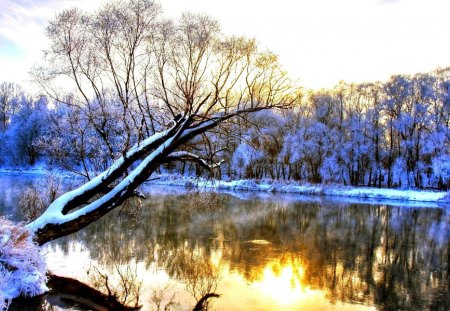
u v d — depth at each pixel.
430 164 54.38
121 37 12.47
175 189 44.62
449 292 14.96
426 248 22.19
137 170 12.41
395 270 17.61
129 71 12.42
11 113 84.56
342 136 57.19
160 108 13.30
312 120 57.47
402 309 13.20
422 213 36.62
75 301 12.03
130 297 12.78
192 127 12.53
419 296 14.48
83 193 12.51
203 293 13.57
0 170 63.16
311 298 13.81
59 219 11.94
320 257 19.31
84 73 12.54
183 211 30.08
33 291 11.17
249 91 12.42
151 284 14.19
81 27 12.39
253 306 12.81
